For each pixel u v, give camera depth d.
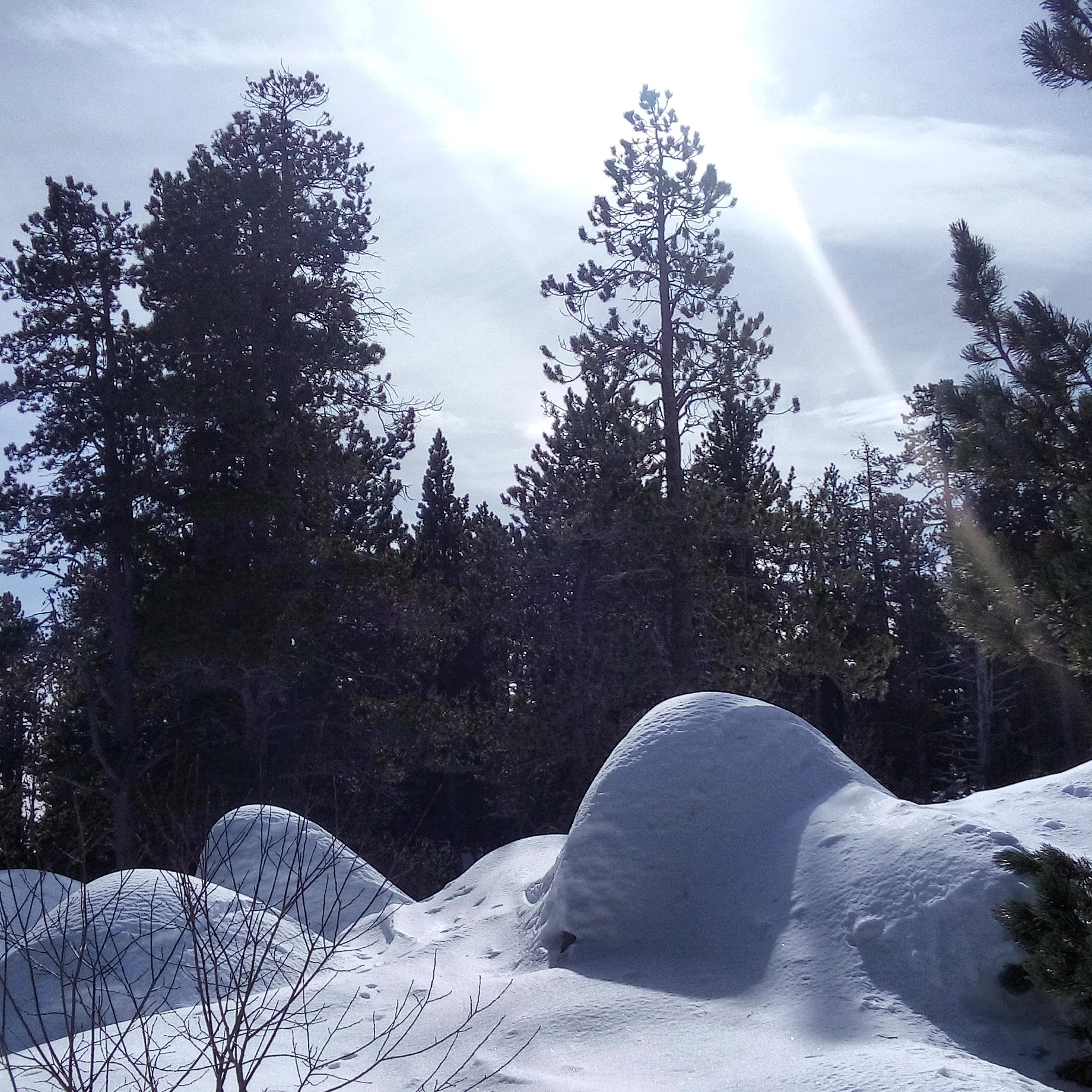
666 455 23.12
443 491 38.28
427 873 22.39
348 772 23.11
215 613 20.47
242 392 22.00
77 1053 4.78
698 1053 4.87
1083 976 4.53
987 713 28.17
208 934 4.87
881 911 5.57
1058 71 6.37
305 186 23.39
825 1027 4.98
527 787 24.16
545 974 6.31
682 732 7.34
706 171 22.28
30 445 21.45
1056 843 6.57
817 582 22.00
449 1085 4.79
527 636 26.06
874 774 29.17
